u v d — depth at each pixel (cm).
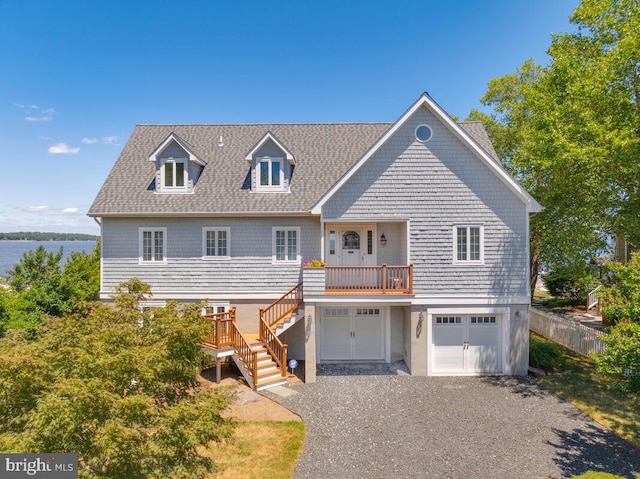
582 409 1135
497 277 1420
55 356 611
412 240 1424
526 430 1017
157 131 1905
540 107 1612
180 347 704
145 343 707
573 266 1702
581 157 1284
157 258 1580
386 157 1435
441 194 1426
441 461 879
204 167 1708
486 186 1420
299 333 1612
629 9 1434
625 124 1338
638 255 926
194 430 598
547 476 821
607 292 960
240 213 1525
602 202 1418
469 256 1423
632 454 903
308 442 962
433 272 1423
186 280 1570
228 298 1566
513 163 1897
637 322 868
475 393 1261
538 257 2112
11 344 679
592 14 1525
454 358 1447
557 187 1577
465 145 1420
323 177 1648
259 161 1605
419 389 1297
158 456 567
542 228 1822
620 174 1351
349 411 1133
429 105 1408
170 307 825
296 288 1480
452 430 1020
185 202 1565
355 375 1432
